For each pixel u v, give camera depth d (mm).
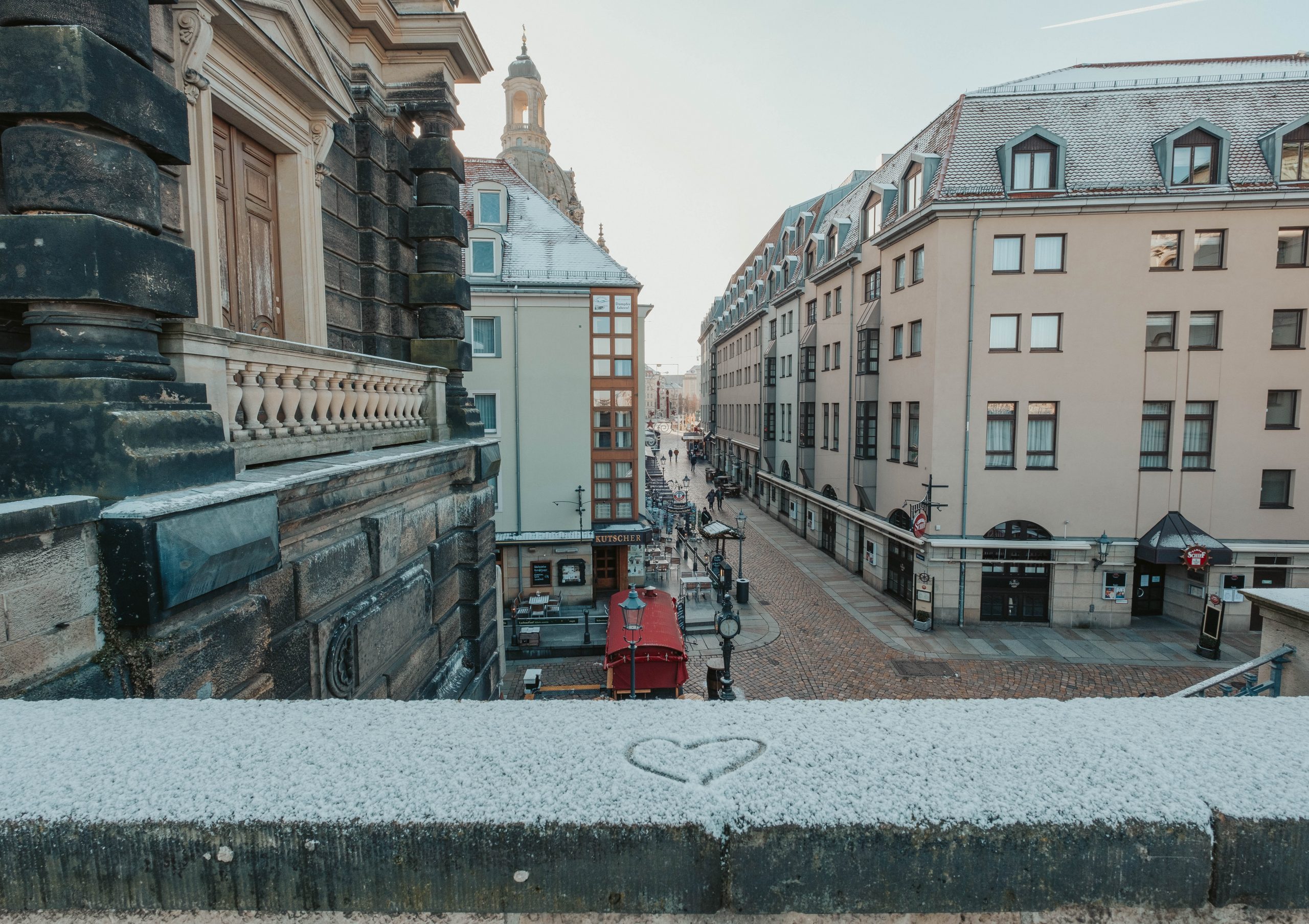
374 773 1331
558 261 22531
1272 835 1188
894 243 20688
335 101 6531
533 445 22031
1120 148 18094
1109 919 1206
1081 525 18047
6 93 2969
